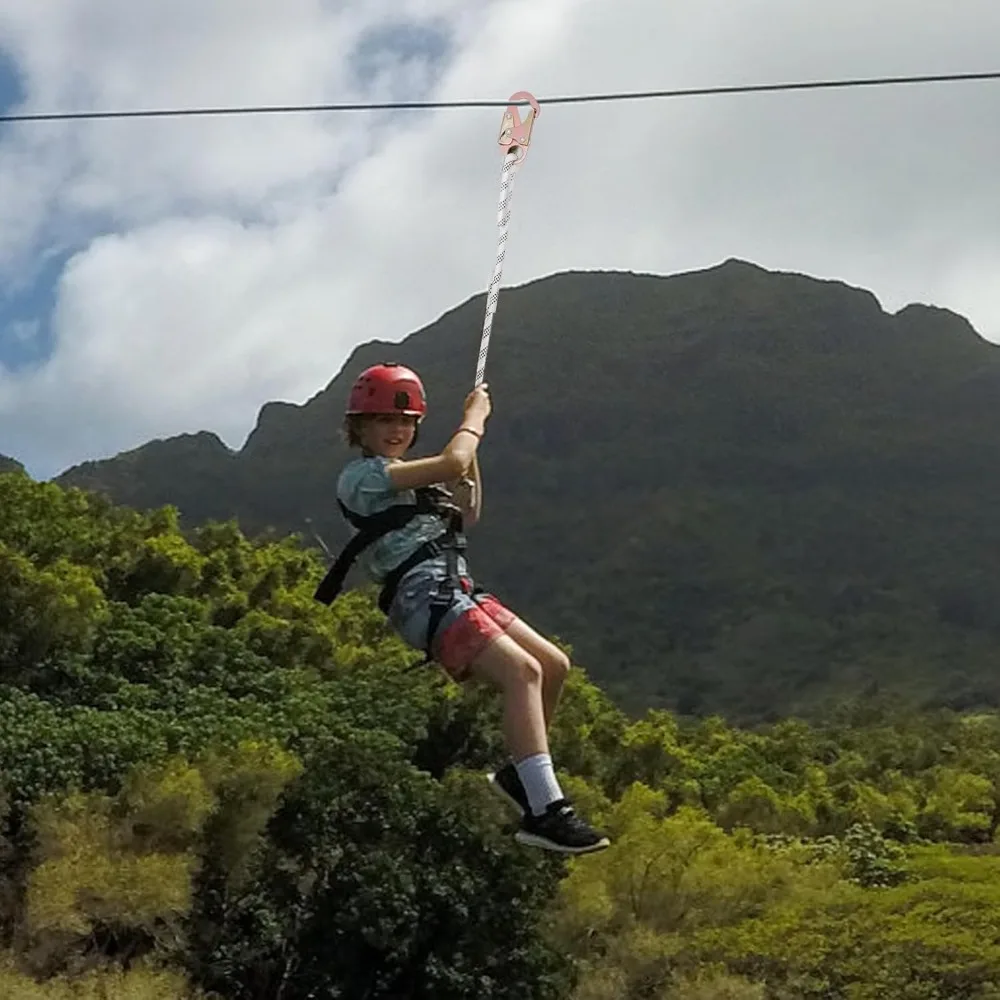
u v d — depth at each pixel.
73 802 25.34
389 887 24.95
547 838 5.10
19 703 30.22
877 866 43.66
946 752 78.62
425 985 25.02
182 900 24.03
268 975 25.78
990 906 32.44
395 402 5.65
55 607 33.59
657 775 45.69
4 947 24.84
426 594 5.42
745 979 28.16
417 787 26.34
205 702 33.16
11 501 45.19
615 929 30.02
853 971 29.03
